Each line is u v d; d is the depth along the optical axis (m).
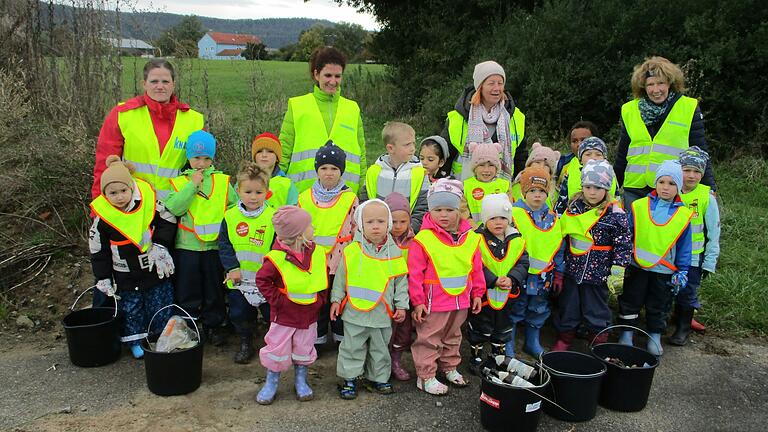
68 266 5.71
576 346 4.85
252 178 4.23
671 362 4.59
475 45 15.63
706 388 4.21
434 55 16.42
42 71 7.70
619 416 3.81
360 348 3.94
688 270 4.66
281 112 8.53
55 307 5.19
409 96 17.33
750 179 9.45
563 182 5.34
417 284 4.00
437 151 4.76
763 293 5.60
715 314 5.31
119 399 3.85
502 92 4.98
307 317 3.84
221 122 7.77
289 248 3.80
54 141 6.46
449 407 3.87
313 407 3.83
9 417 3.62
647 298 4.69
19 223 6.08
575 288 4.53
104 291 4.21
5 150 6.45
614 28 12.01
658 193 4.57
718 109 10.59
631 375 3.77
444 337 4.12
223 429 3.55
